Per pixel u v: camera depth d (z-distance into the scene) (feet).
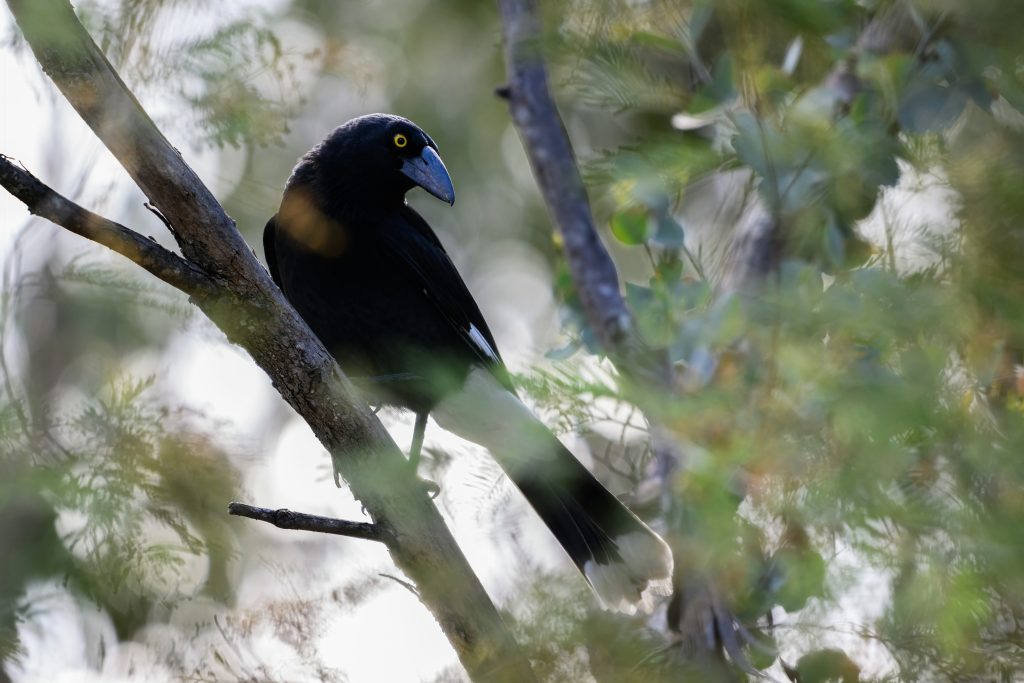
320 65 28.63
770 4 17.19
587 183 18.48
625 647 20.59
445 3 36.42
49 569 21.39
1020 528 15.47
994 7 16.90
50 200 18.31
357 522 20.17
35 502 20.71
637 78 18.34
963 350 16.76
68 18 18.06
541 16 18.12
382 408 29.78
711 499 16.98
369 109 36.47
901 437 16.24
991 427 16.66
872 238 19.65
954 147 19.60
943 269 16.70
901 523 16.03
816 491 16.26
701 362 18.97
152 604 23.21
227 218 19.22
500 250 38.19
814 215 19.69
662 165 17.74
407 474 20.34
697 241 23.71
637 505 25.40
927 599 16.47
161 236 30.63
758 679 21.18
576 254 21.93
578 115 32.32
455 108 37.17
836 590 18.67
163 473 21.17
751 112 18.80
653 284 19.61
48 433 20.59
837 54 19.83
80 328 29.48
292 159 34.53
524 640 19.24
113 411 21.03
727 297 18.06
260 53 21.07
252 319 19.61
